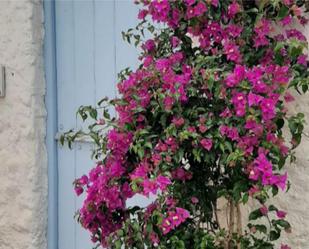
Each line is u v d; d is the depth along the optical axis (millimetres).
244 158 1424
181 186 1601
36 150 2703
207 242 1534
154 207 1556
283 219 1699
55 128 2773
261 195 1387
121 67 2531
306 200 1825
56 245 2816
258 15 1590
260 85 1414
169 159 1503
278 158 1476
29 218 2713
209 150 1493
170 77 1513
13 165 2762
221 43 1632
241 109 1409
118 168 1661
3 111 2775
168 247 1540
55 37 2766
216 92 1464
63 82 2756
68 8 2711
